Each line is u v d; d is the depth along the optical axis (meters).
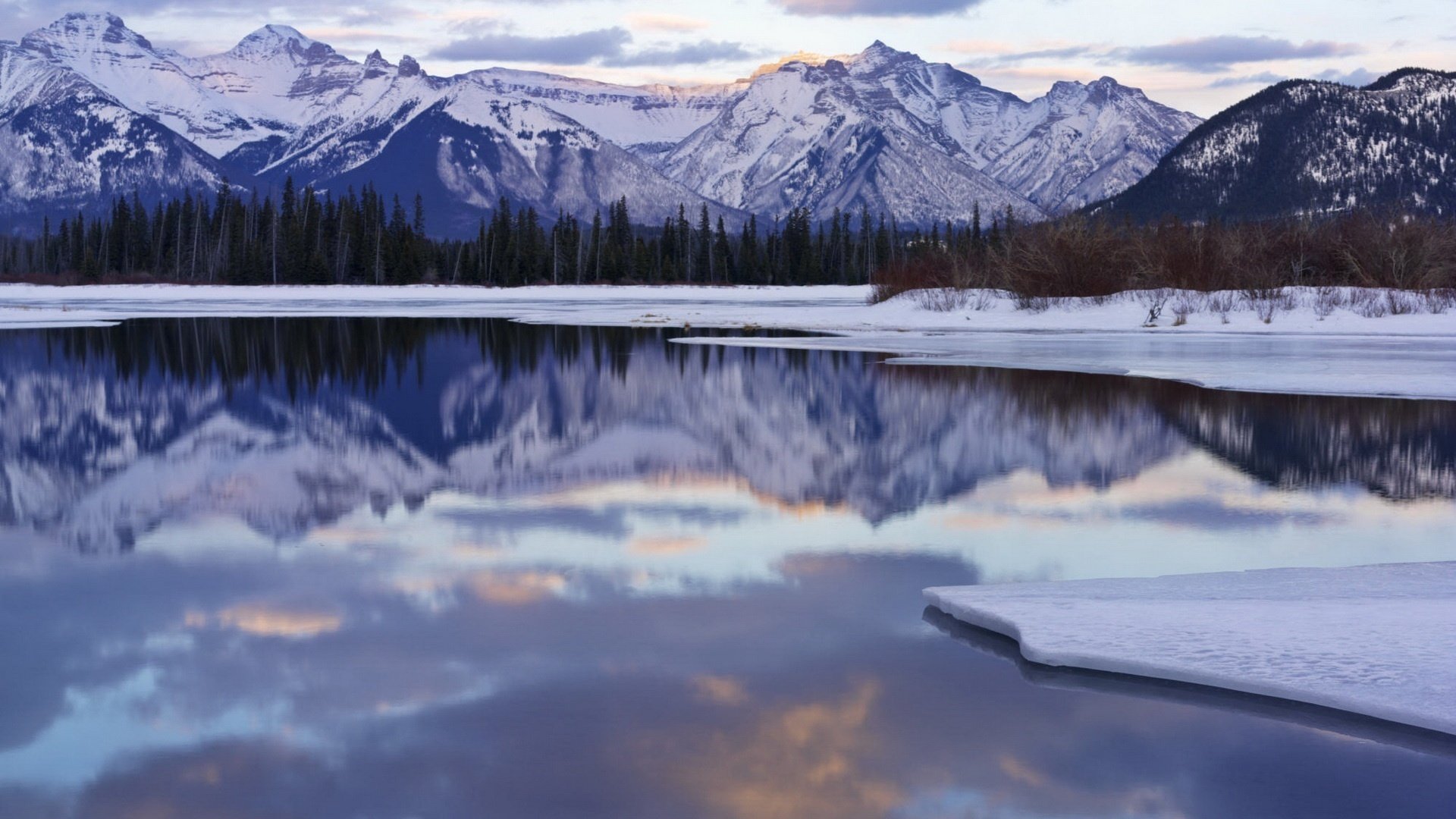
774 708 8.54
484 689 8.92
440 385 29.61
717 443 20.55
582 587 11.62
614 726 8.27
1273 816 7.00
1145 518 14.49
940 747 7.91
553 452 19.73
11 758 7.87
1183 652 8.87
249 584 11.82
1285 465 17.88
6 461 19.05
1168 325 46.97
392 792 7.37
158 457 19.41
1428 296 48.19
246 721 8.42
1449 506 15.06
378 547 13.33
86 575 12.22
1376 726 7.85
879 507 15.31
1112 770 7.55
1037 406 24.08
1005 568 12.22
